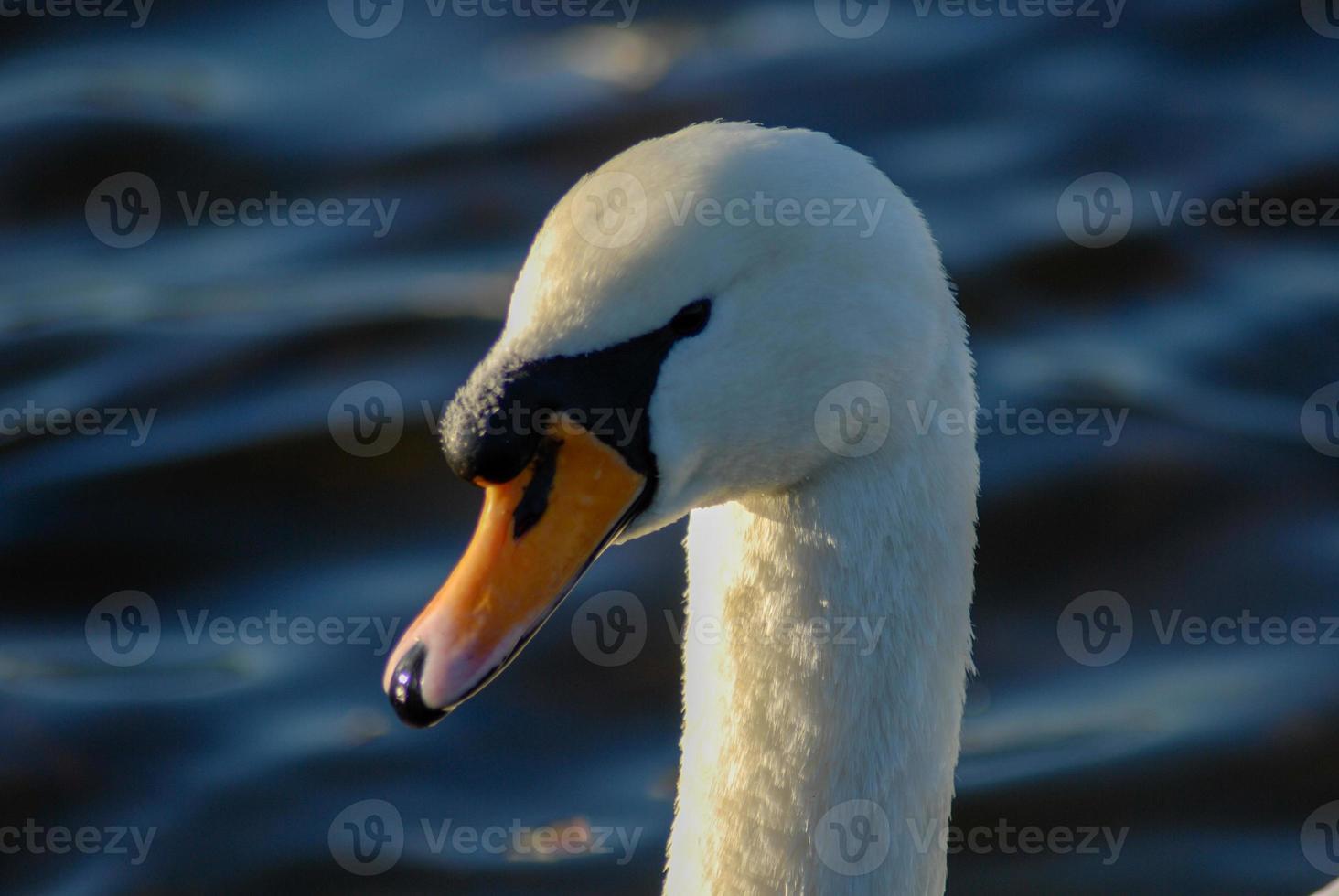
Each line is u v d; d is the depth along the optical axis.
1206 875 9.97
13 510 12.64
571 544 5.91
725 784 6.50
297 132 16.55
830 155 5.83
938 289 5.99
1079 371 13.94
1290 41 17.39
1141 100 16.73
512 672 11.55
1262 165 15.93
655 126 16.42
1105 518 12.60
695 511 6.60
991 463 13.01
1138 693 11.32
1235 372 14.00
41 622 11.88
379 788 10.65
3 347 14.20
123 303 14.72
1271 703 11.15
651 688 11.40
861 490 6.06
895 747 6.28
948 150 16.22
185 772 10.74
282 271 15.05
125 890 9.91
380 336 14.10
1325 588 12.04
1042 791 10.59
